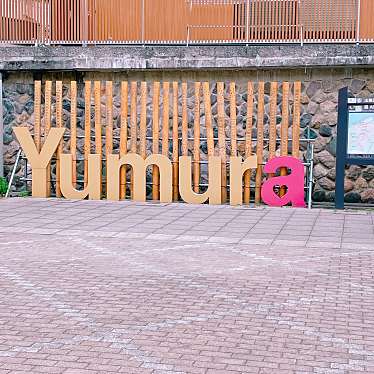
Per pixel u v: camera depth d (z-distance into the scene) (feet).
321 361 15.06
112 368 14.49
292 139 42.39
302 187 41.39
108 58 45.24
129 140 45.14
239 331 17.16
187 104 44.96
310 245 29.19
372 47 42.11
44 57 46.06
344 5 43.27
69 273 23.70
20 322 17.84
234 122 43.24
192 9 45.06
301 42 43.75
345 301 20.16
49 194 45.19
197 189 43.42
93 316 18.44
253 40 44.52
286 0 43.86
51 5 46.88
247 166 41.96
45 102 45.34
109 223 34.78
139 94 45.57
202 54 44.21
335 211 39.88
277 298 20.44
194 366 14.65
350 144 40.40
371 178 43.34
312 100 43.88
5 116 47.50
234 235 31.50
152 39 45.65
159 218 36.55
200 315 18.58
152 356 15.26
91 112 45.93
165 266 24.97
